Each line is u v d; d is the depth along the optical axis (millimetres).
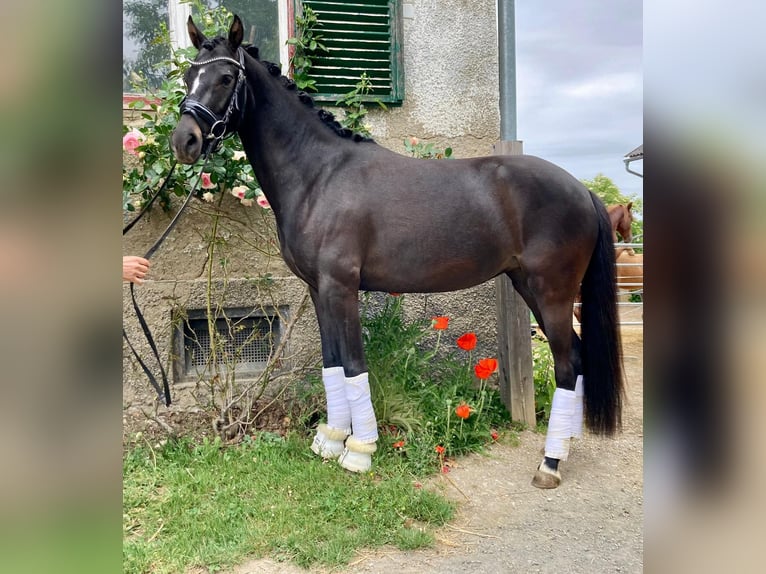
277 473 2480
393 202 2398
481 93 3521
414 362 3086
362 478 2436
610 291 2475
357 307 2434
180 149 2168
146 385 3039
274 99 2432
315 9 3270
